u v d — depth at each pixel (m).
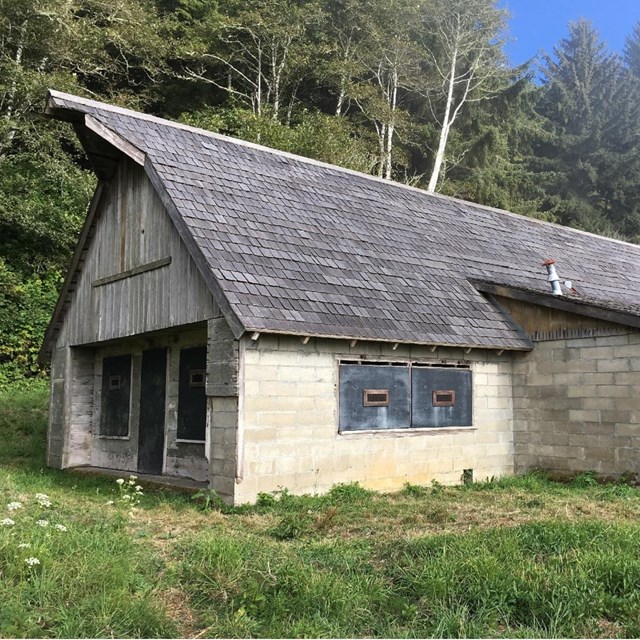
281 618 5.30
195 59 31.25
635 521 8.49
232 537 7.49
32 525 6.84
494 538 7.05
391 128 33.88
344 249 12.65
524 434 13.30
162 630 5.04
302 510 9.13
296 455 10.27
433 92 38.62
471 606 5.55
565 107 45.09
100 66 27.31
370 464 11.16
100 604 5.13
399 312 11.72
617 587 5.75
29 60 24.23
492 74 38.62
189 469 12.33
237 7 32.47
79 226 23.45
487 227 17.62
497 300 13.91
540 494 10.85
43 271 24.08
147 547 7.00
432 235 15.31
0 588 5.16
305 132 28.31
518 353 13.49
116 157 13.51
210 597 5.67
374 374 11.41
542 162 42.16
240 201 12.26
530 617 5.38
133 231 12.98
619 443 12.01
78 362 15.17
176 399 12.83
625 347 12.05
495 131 37.31
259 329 9.52
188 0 33.12
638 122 44.47
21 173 24.00
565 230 20.88
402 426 11.73
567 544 6.83
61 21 23.41
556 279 14.72
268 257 11.10
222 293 9.80
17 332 21.84
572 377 12.72
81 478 13.07
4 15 22.77
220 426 10.05
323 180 15.12
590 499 10.35
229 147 14.03
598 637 5.05
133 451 13.79
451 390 12.55
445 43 38.00
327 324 10.38
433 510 9.11
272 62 32.19
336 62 31.98
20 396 19.77
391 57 35.41
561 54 48.00
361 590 5.77
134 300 12.73
